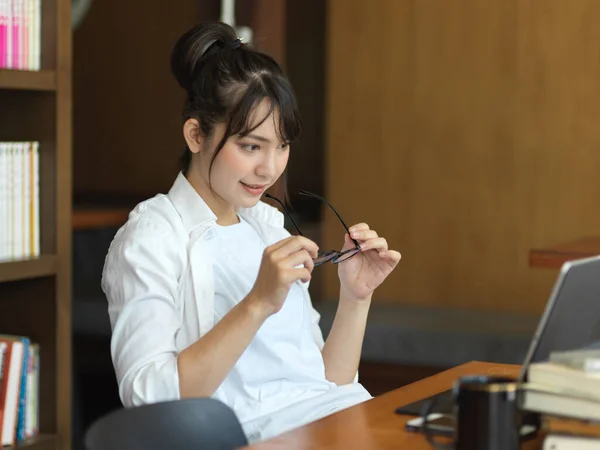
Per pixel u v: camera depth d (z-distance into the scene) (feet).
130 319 7.73
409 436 6.35
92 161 23.12
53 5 12.52
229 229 8.66
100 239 17.25
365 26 20.35
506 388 5.70
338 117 20.71
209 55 8.25
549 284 19.27
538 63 19.15
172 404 6.64
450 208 19.98
